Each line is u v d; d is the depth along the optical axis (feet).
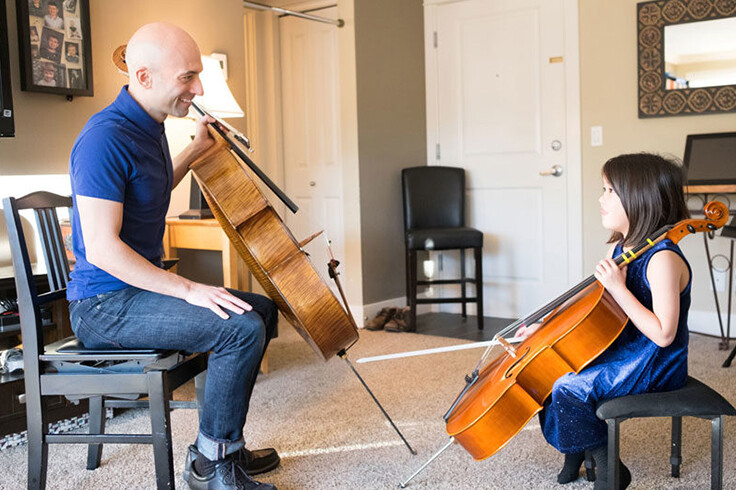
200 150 7.42
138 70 6.34
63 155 10.08
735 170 12.57
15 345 9.09
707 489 6.80
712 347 12.40
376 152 15.35
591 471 7.04
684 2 13.23
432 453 7.90
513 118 15.39
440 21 16.22
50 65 9.64
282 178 16.97
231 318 6.28
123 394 6.29
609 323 5.74
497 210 15.76
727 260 13.34
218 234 10.28
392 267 15.93
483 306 16.15
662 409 5.52
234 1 12.55
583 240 14.70
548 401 6.31
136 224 6.49
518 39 15.19
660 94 13.55
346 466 7.61
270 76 16.70
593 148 14.43
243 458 7.06
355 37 14.73
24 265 6.30
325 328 6.64
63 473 7.56
